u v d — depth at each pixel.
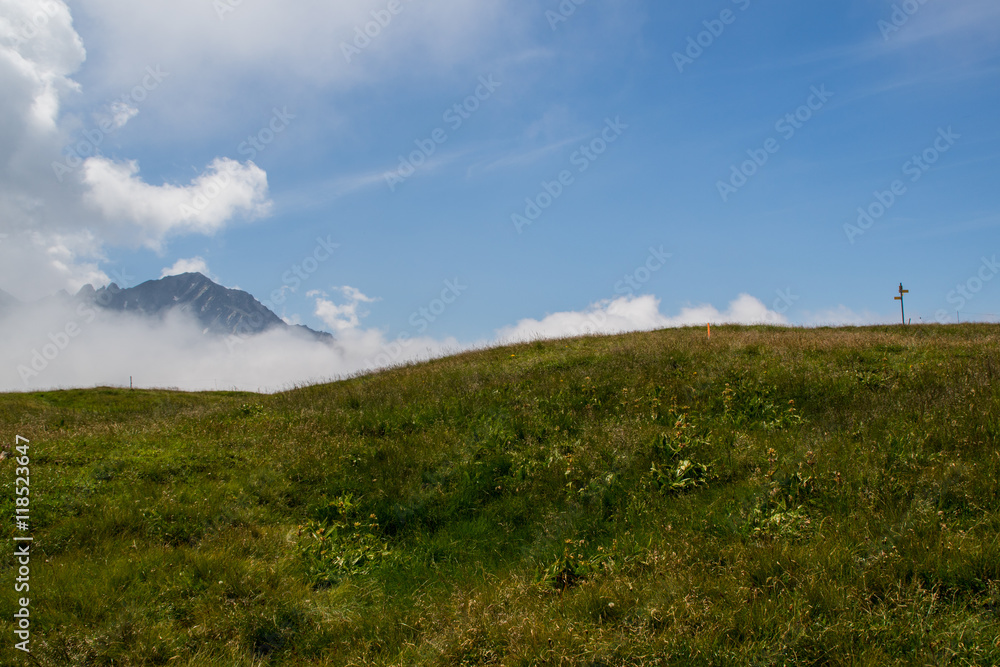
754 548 5.33
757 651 3.94
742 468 7.62
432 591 5.84
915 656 3.72
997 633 3.82
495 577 5.86
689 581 4.88
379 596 5.86
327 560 6.57
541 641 4.34
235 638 5.02
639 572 5.39
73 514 7.46
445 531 7.34
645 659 3.97
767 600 4.48
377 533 7.38
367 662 4.59
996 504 5.46
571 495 7.66
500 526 7.30
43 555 6.40
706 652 3.95
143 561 6.21
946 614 4.09
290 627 5.20
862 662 3.68
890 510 5.68
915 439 7.33
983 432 7.19
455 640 4.60
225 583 5.80
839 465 6.91
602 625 4.52
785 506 6.18
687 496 7.10
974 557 4.53
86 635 4.92
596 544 6.41
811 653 3.87
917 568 4.57
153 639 4.93
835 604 4.25
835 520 5.77
